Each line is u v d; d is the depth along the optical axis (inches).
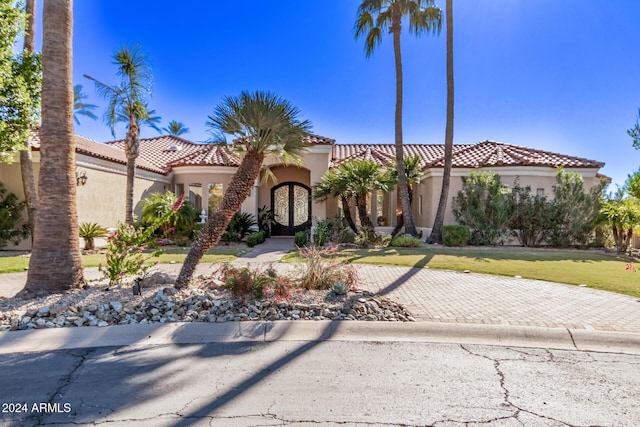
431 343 221.9
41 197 282.7
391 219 1021.8
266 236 948.6
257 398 151.7
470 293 341.1
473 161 877.2
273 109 294.5
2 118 517.7
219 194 921.5
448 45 779.4
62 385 162.2
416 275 433.1
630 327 241.8
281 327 236.4
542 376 176.1
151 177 877.8
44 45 286.0
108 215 749.3
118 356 196.4
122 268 308.5
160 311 251.3
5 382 165.0
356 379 171.0
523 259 572.7
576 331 229.9
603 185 754.2
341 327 238.4
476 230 770.2
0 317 233.5
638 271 463.5
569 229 749.3
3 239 639.8
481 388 162.7
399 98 810.8
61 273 281.0
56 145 285.6
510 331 233.9
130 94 709.9
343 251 656.4
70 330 223.0
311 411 141.3
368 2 802.2
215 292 285.1
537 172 815.7
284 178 1034.1
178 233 720.3
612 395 157.2
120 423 131.3
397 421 134.5
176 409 141.9
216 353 202.4
